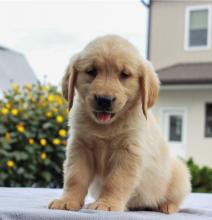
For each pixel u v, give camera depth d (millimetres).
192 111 13375
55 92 7008
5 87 14250
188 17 13891
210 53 13664
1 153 5953
